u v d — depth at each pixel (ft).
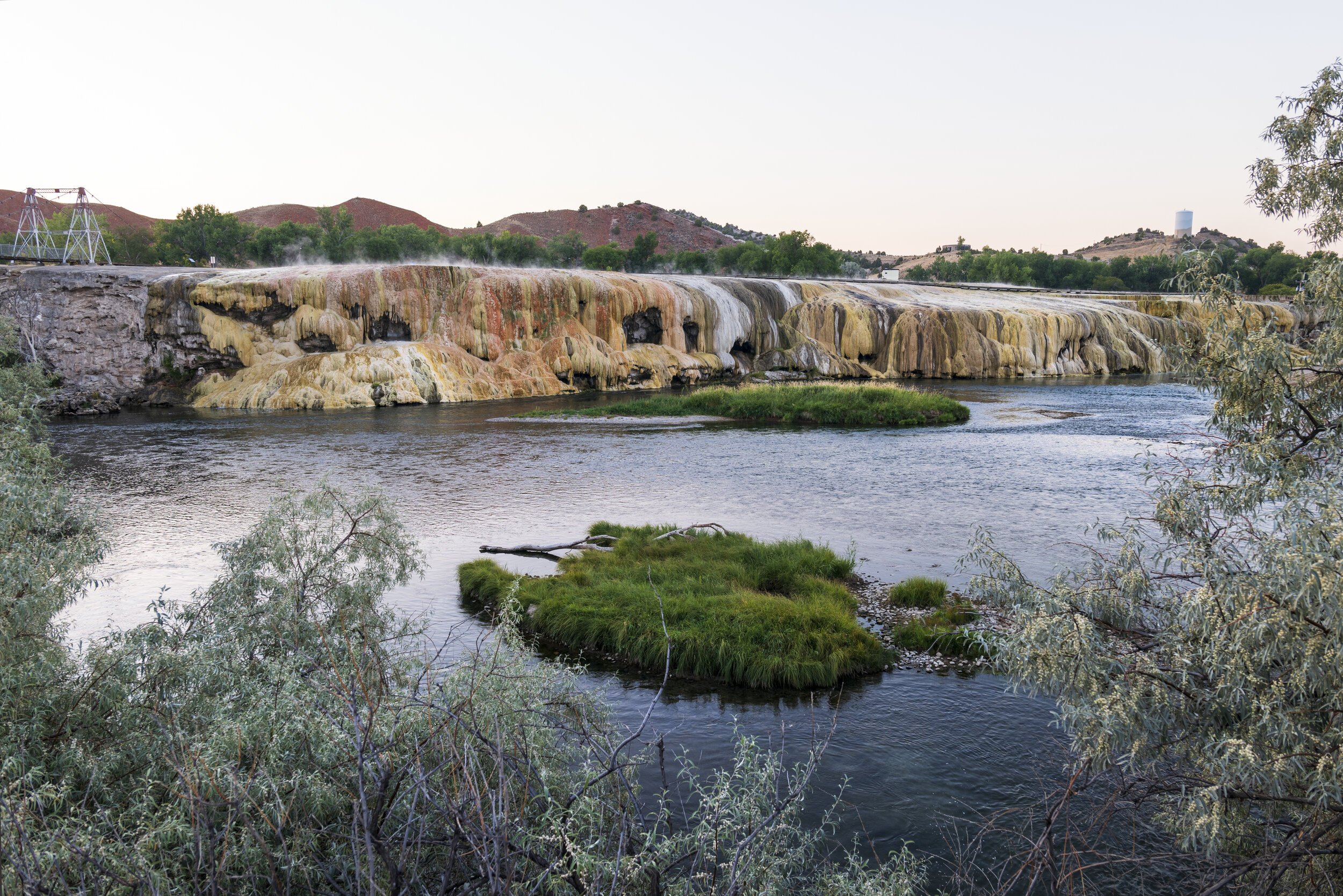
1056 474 95.35
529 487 91.35
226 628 25.82
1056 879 20.61
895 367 245.86
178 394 180.14
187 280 182.09
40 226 371.56
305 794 16.19
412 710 17.30
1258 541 18.44
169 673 21.85
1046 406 167.63
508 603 24.90
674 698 39.81
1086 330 262.67
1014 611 23.03
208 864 14.53
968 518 74.02
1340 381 21.17
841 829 27.63
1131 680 18.93
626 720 37.06
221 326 181.78
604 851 15.87
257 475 97.25
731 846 17.71
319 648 24.22
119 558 62.59
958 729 35.47
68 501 27.43
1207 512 20.45
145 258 399.85
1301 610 16.11
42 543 24.39
